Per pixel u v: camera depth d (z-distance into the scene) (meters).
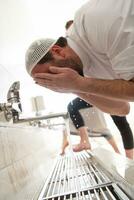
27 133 1.25
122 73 0.94
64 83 0.97
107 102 1.40
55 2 2.51
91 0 1.03
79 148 2.29
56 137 3.28
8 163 0.78
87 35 1.00
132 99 0.98
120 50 0.93
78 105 2.51
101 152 1.73
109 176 0.97
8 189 0.70
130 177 0.85
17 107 1.27
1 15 2.17
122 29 0.89
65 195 0.84
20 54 2.92
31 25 2.70
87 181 0.98
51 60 1.01
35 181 1.11
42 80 1.00
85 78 0.98
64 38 1.07
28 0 2.27
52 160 2.12
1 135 0.76
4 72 2.37
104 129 2.84
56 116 1.46
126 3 0.91
